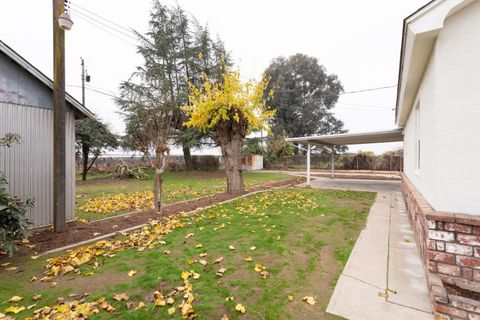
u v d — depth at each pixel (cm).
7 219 299
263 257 321
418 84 394
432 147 268
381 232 427
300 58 3234
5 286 255
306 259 317
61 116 433
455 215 221
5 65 415
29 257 331
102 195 876
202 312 208
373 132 963
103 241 385
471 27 225
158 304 218
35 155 448
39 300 230
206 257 322
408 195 537
